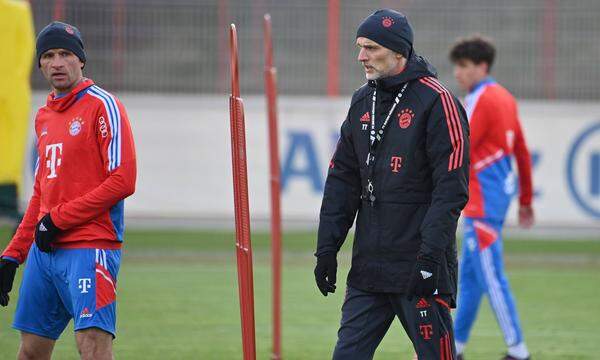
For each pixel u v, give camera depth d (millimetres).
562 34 64062
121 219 19609
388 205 18562
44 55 19359
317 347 30141
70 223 18875
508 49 64438
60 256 19172
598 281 44844
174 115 62938
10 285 20469
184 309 36500
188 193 63000
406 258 18516
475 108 26797
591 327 34031
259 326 33719
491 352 29828
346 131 19328
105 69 63938
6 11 49062
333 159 19609
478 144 26875
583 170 62312
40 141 19812
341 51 64938
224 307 37000
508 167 27219
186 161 63000
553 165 62312
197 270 46250
